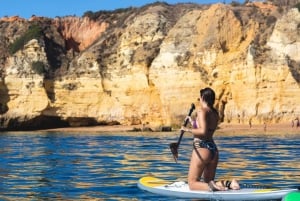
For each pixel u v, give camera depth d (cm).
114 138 4188
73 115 6969
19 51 7412
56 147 3042
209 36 6131
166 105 6256
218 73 5956
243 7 6406
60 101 7031
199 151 1099
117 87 6750
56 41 8062
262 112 5575
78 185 1324
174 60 6238
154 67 6384
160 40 6756
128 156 2250
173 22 6956
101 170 1675
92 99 6919
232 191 1067
